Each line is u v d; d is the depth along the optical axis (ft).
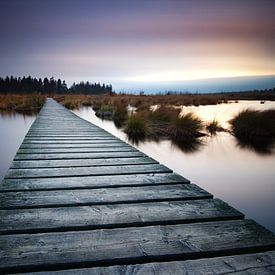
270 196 13.26
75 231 5.11
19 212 5.93
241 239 4.80
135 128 32.42
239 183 15.42
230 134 33.30
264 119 31.19
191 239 4.81
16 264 3.99
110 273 3.89
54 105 69.31
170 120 37.04
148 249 4.49
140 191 7.42
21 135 35.94
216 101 106.32
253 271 3.92
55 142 16.40
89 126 25.77
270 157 21.98
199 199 6.95
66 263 4.07
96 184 8.01
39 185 7.87
